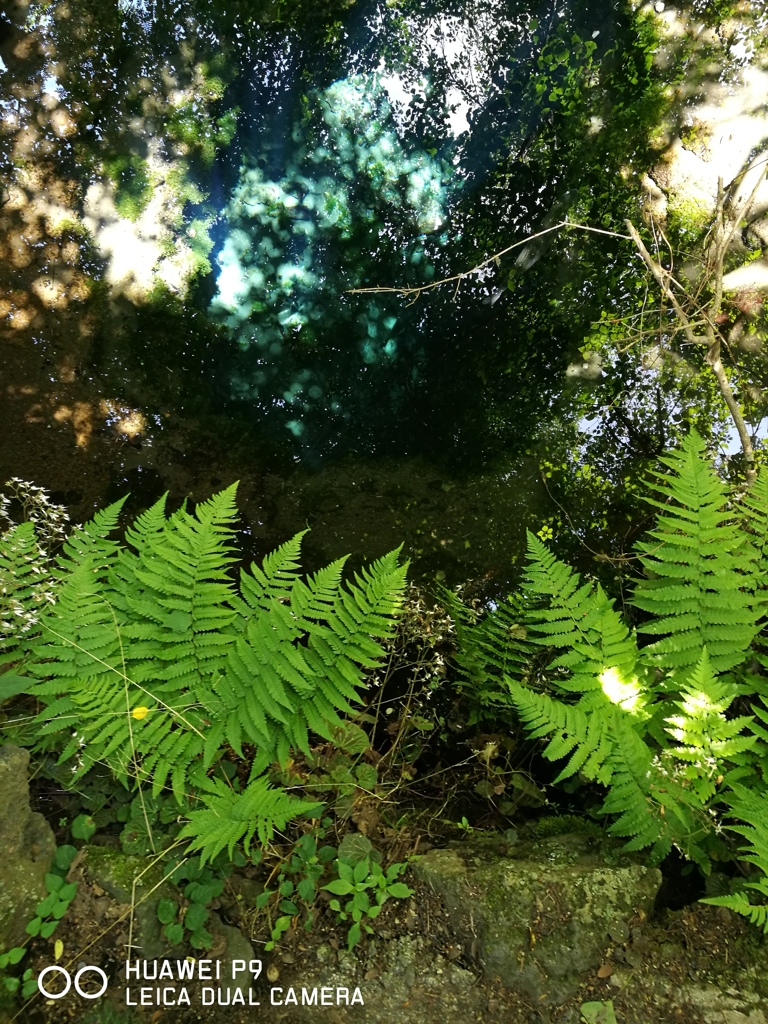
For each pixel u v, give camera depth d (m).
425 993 0.88
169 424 1.58
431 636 1.29
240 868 0.96
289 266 1.72
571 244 1.71
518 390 1.67
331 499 1.57
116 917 0.86
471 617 1.39
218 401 1.62
